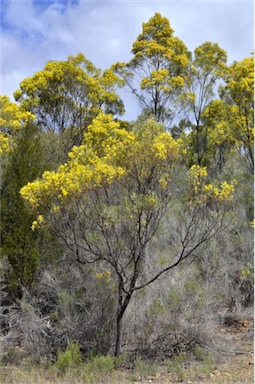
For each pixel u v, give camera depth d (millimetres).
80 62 21594
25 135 9594
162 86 20875
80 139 19250
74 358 6898
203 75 21688
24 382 6148
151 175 7004
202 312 7789
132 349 7602
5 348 7625
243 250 9969
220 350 7664
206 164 20859
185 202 7168
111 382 6262
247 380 6336
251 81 13984
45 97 20562
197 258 9289
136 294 7879
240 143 15180
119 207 6789
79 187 6625
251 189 12266
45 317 7719
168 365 7078
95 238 7586
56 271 8430
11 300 8516
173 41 23141
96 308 7734
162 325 7660
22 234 8594
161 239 8906
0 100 16641
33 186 6766
